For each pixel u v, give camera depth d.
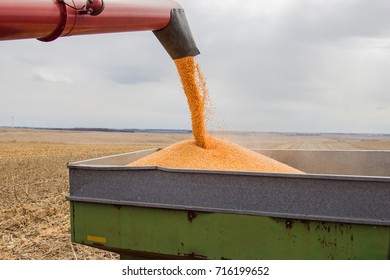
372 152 6.37
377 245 3.39
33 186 14.28
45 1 3.72
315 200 3.54
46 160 26.69
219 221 3.79
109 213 4.20
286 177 3.59
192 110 5.38
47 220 9.09
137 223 4.09
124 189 4.12
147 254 4.13
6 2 3.39
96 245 4.27
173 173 3.93
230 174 3.74
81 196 4.29
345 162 6.45
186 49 5.20
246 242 3.72
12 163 24.09
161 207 3.96
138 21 4.56
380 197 3.39
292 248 3.59
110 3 4.25
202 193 3.85
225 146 5.39
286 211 3.62
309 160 6.57
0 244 7.39
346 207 3.47
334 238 3.49
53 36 4.00
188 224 3.90
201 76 5.47
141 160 5.16
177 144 5.45
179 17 5.10
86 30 4.14
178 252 3.94
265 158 5.55
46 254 6.82
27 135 97.69
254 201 3.70
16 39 3.78
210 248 3.83
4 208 10.43
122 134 136.12
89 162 4.64
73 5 3.89
